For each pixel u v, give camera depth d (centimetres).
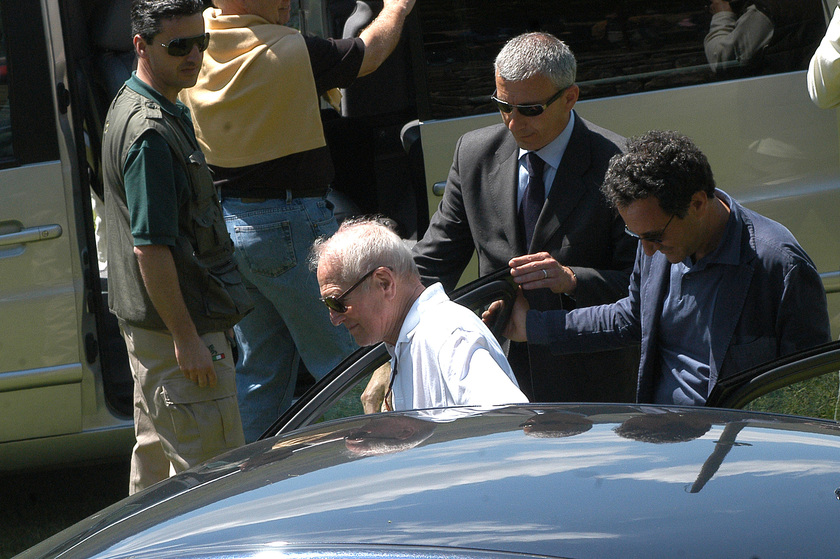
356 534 383
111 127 892
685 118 1093
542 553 356
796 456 429
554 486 402
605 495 392
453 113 1106
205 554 395
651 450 437
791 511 376
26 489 1342
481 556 358
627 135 1089
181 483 495
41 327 1111
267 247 1047
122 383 1221
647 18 1088
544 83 820
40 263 1107
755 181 1097
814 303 691
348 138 1495
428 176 1109
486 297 810
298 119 1027
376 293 674
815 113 1100
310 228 1060
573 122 866
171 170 870
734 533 361
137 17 880
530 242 875
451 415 525
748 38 1097
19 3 1101
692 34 1091
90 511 1255
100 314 1148
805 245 1100
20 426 1123
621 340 812
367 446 480
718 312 710
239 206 1047
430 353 655
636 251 824
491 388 621
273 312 1123
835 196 1099
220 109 1019
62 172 1112
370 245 674
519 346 877
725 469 413
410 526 383
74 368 1125
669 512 376
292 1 1405
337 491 425
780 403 679
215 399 928
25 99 1102
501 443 458
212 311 916
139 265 868
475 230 902
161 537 420
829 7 1098
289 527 399
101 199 1327
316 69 1046
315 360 1105
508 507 388
